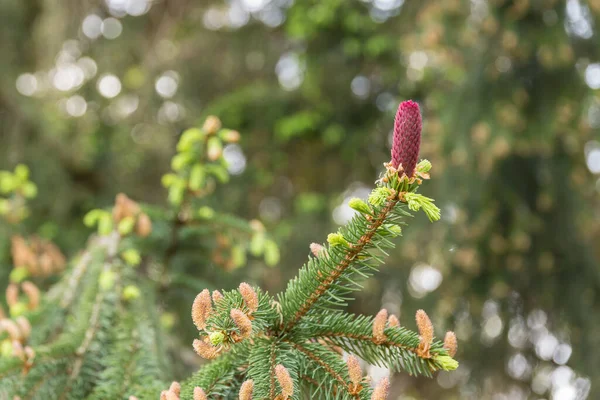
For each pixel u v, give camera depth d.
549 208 3.74
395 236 0.95
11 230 2.99
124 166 5.10
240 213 4.96
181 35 5.81
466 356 4.03
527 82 3.57
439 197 3.61
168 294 2.18
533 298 3.79
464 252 3.63
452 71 3.92
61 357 1.45
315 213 4.80
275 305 1.06
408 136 0.89
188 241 2.16
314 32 4.84
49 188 4.55
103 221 1.99
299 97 5.13
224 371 1.09
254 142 5.14
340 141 5.02
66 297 1.86
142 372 1.42
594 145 3.89
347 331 1.05
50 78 5.49
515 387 4.16
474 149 3.48
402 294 4.39
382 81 4.98
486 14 3.46
